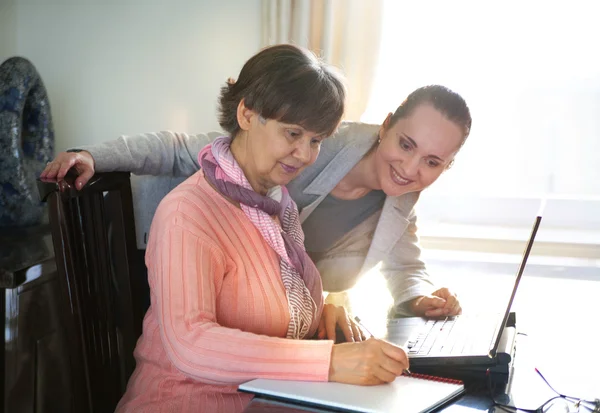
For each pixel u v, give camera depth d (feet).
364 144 5.77
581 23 8.67
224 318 4.09
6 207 6.67
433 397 3.43
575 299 8.02
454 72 8.80
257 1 8.41
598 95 8.76
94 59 8.67
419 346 4.25
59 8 8.62
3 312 5.04
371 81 8.20
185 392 3.92
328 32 8.07
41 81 7.04
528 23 8.71
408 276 5.99
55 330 5.70
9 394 5.11
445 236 8.99
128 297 5.06
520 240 8.86
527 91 8.87
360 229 6.17
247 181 4.20
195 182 4.18
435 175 5.60
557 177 8.96
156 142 5.55
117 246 5.08
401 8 8.65
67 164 4.56
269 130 4.06
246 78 4.08
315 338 4.61
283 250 4.25
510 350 4.09
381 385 3.55
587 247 8.73
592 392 3.87
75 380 4.41
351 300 6.28
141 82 8.67
